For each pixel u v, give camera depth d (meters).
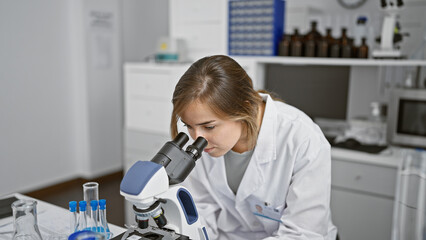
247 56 2.78
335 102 2.81
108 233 1.14
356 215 2.31
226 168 1.27
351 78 2.73
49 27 3.62
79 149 4.03
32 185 3.62
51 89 3.70
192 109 0.93
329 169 1.13
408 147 2.38
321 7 2.80
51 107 3.72
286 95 2.98
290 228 1.10
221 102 0.93
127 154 3.35
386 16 2.49
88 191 1.10
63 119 3.85
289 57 2.63
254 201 1.26
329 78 2.81
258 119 1.16
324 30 2.82
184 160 0.89
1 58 3.27
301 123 1.16
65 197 3.54
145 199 0.79
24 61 3.44
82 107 3.92
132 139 3.28
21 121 3.47
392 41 2.40
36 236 1.03
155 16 4.48
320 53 2.57
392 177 2.16
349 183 2.31
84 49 3.78
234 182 1.29
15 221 1.01
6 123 3.36
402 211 1.77
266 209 1.26
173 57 3.13
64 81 3.81
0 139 3.32
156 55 3.22
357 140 2.52
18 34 3.37
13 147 3.43
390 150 2.33
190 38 3.14
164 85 3.02
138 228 0.92
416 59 2.50
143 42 4.48
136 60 4.43
